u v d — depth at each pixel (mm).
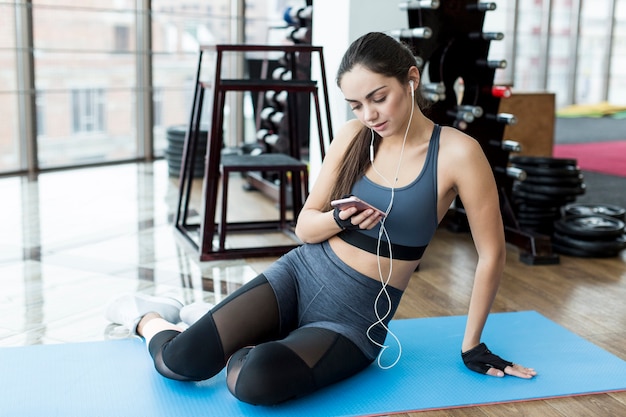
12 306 2773
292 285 2123
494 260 2129
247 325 2037
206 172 3422
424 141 2068
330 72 3676
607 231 3613
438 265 3490
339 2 3549
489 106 3711
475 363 2219
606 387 2150
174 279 3160
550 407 2041
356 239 2061
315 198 2172
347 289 2059
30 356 2266
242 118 6461
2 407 1939
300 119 4812
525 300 3002
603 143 7652
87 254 3494
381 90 1861
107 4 5789
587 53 9680
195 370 2004
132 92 6125
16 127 5461
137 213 4359
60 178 5371
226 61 6395
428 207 2035
